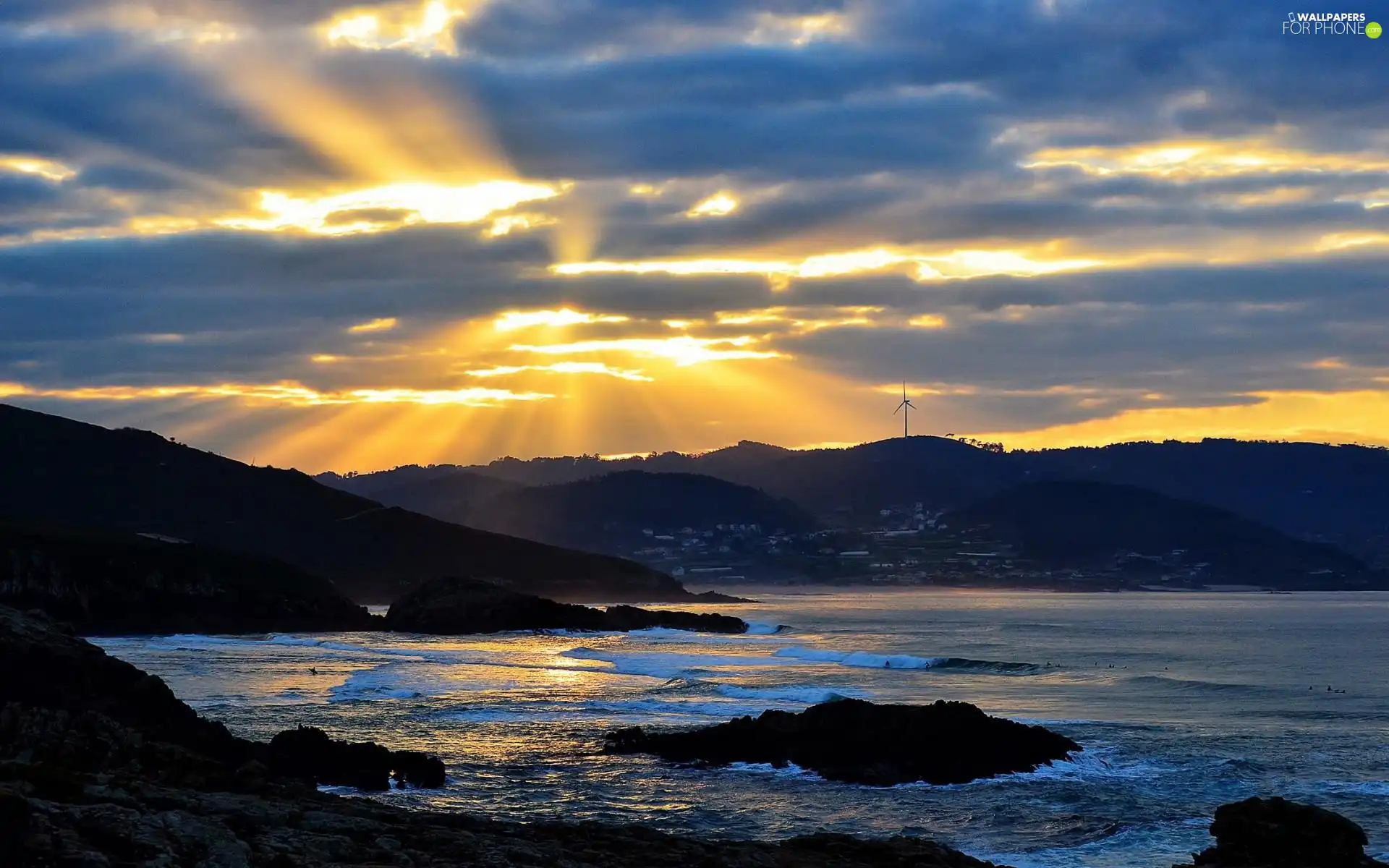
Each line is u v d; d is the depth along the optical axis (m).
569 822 33.78
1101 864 30.92
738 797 38.31
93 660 39.47
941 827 34.59
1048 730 50.19
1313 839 29.23
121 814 19.84
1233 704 64.25
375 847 22.00
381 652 98.50
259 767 31.70
